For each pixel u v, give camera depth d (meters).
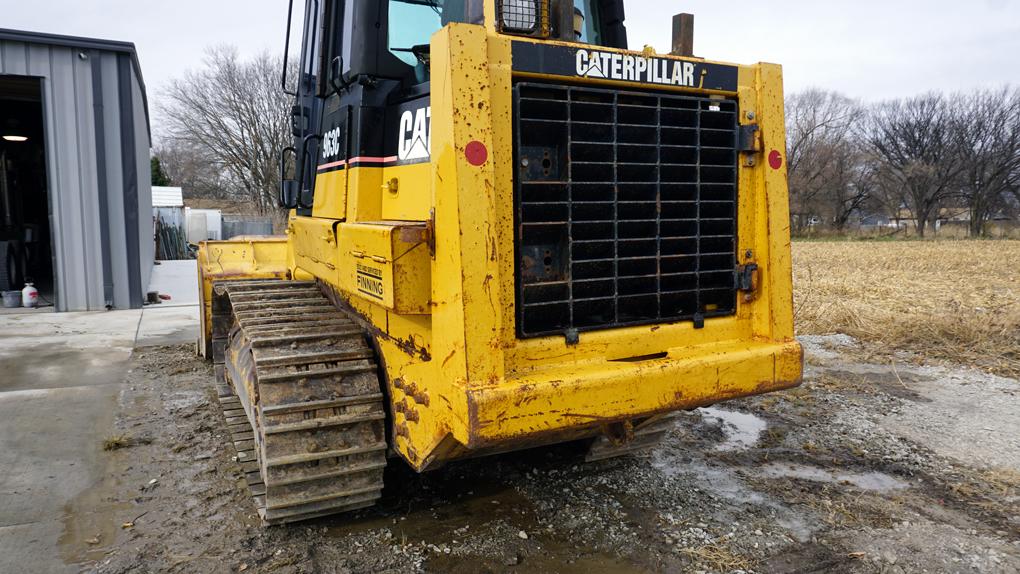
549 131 2.91
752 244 3.40
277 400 3.24
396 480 4.09
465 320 2.61
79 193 10.34
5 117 13.20
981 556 3.33
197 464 4.44
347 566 3.20
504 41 2.74
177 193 28.09
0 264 11.41
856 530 3.59
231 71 38.53
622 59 3.00
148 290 12.34
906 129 45.31
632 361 3.03
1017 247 26.34
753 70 3.34
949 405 5.64
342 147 3.61
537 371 2.86
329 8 3.93
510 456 4.48
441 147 2.68
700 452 4.64
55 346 7.90
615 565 3.25
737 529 3.58
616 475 4.24
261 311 4.05
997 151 41.78
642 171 3.13
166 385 6.29
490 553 3.32
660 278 3.21
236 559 3.25
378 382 3.46
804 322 8.82
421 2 3.52
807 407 5.59
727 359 3.11
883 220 55.69
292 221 4.91
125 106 10.48
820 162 46.38
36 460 4.49
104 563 3.22
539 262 2.95
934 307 9.81
